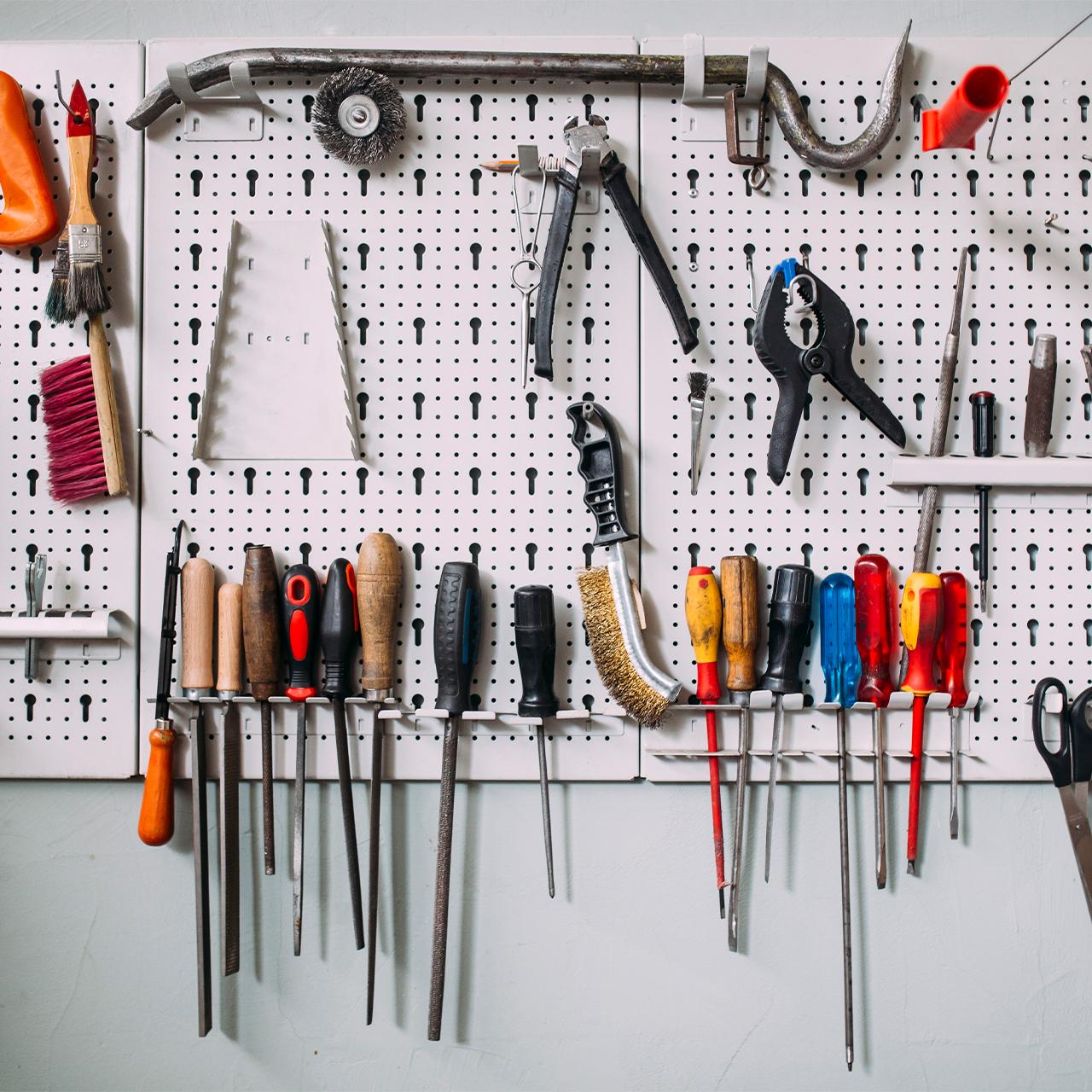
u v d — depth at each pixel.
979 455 1.05
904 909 1.08
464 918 1.08
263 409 1.07
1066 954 1.08
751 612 1.02
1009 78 1.07
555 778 1.05
